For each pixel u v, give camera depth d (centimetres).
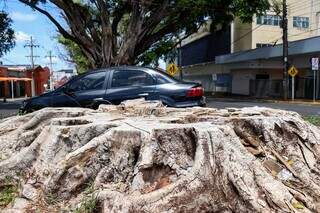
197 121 558
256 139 546
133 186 431
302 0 5256
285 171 513
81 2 2692
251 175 436
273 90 4609
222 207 416
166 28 2959
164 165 443
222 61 5197
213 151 438
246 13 2991
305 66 4062
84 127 505
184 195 410
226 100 3788
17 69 6631
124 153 459
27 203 460
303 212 428
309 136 576
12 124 695
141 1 2620
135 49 2830
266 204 421
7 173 512
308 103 3284
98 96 1003
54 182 455
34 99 1055
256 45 5253
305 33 5297
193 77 7306
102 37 2656
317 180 526
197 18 3091
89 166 464
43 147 509
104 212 410
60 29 2778
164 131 455
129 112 675
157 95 985
